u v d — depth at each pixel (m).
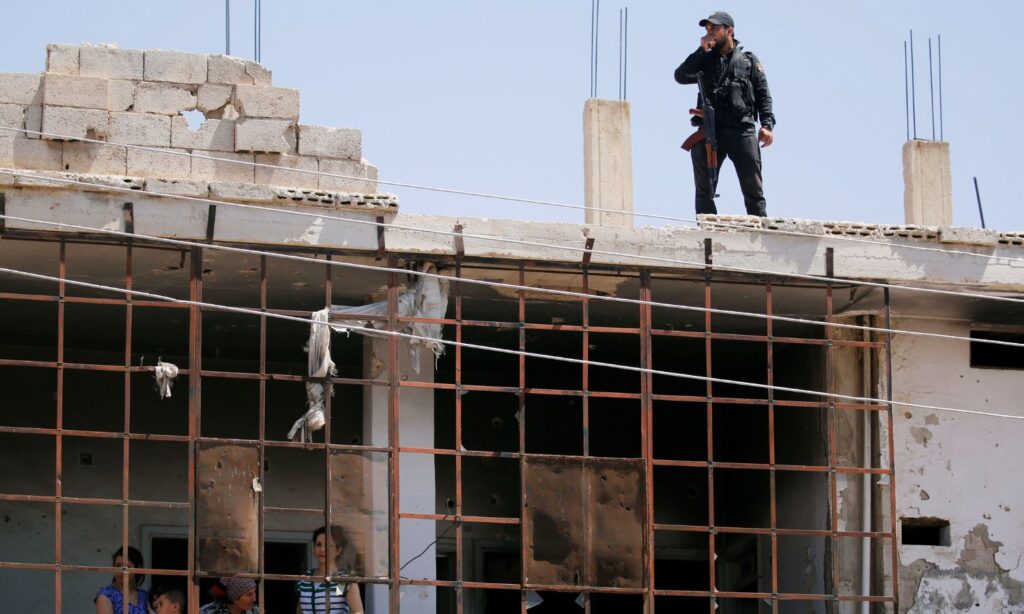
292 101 20.77
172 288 22.25
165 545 25.47
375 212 20.48
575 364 26.41
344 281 21.70
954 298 22.33
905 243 21.80
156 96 20.52
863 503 22.27
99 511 24.86
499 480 26.50
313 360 19.91
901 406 22.64
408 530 20.53
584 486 20.19
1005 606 22.27
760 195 22.09
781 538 24.53
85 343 25.16
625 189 22.09
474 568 25.97
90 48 20.48
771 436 20.55
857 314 22.77
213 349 25.38
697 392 27.08
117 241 19.80
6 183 19.55
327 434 19.84
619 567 20.09
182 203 19.97
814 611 23.12
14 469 24.72
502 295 22.28
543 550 19.97
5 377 25.14
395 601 19.52
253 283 21.89
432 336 20.64
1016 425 22.86
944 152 23.42
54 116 20.14
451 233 20.42
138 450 25.34
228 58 20.73
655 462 20.39
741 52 22.41
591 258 20.88
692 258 21.14
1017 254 22.05
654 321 23.91
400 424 20.62
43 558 24.44
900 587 22.09
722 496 27.02
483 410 26.75
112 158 20.25
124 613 18.77
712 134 21.95
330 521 19.67
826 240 21.53
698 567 27.14
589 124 22.19
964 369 22.92
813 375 23.55
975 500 22.53
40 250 20.52
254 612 21.03
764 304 22.81
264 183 20.53
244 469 19.52
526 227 20.80
